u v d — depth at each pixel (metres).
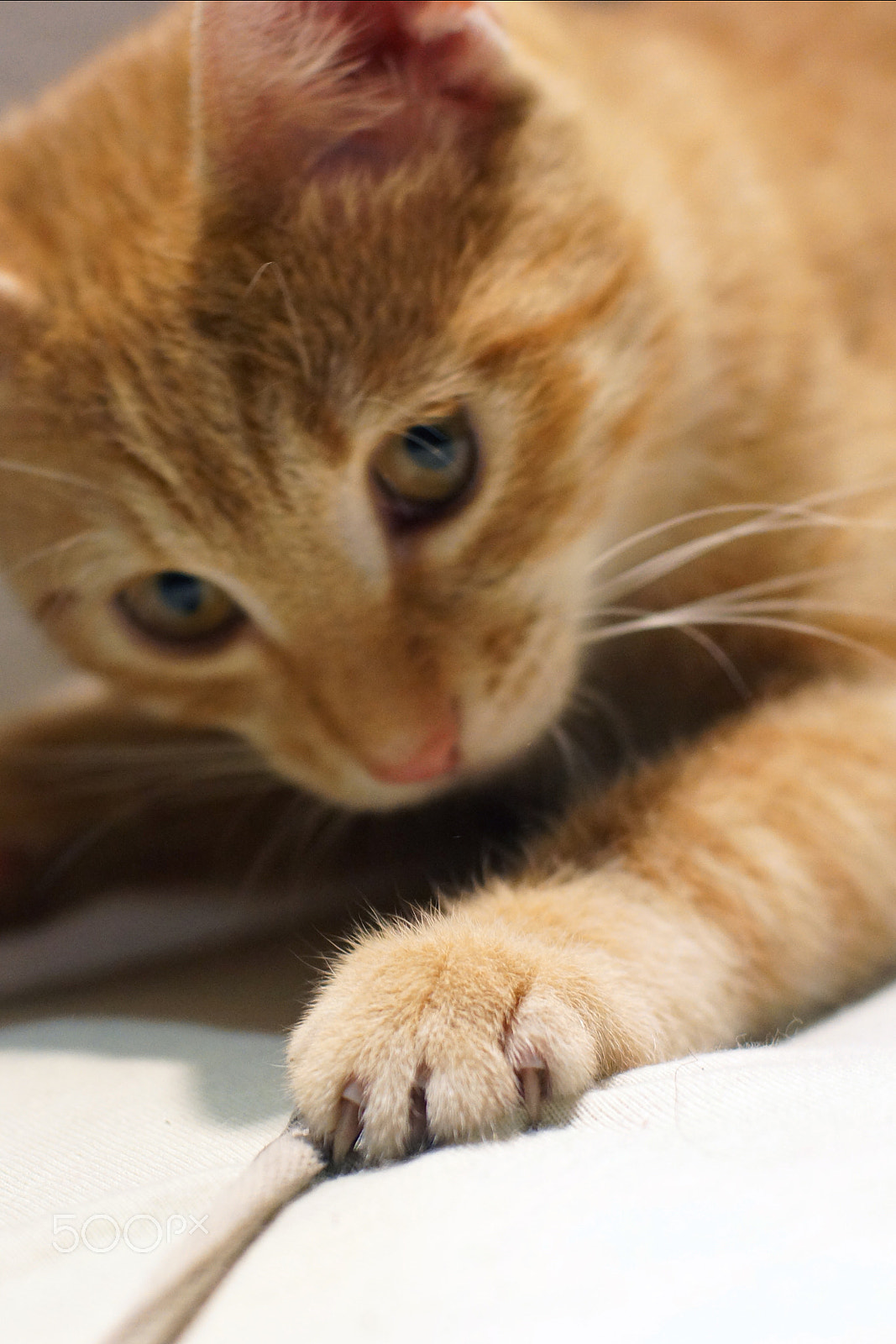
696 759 0.30
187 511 0.29
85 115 0.31
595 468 0.31
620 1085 0.25
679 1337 0.21
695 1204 0.23
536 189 0.30
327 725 0.30
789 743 0.30
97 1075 0.27
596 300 0.30
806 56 0.38
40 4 0.35
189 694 0.32
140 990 0.31
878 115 0.37
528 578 0.30
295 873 0.34
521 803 0.32
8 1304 0.23
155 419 0.28
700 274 0.32
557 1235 0.22
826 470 0.32
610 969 0.26
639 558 0.33
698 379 0.32
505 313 0.29
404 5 0.29
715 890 0.28
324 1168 0.24
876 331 0.35
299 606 0.29
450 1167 0.24
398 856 0.33
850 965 0.28
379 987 0.26
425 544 0.29
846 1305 0.21
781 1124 0.24
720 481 0.32
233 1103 0.26
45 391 0.29
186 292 0.28
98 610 0.31
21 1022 0.30
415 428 0.29
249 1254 0.23
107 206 0.29
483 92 0.30
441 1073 0.25
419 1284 0.22
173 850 0.35
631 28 0.36
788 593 0.32
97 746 0.35
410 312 0.29
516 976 0.26
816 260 0.34
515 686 0.30
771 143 0.35
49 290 0.29
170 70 0.30
